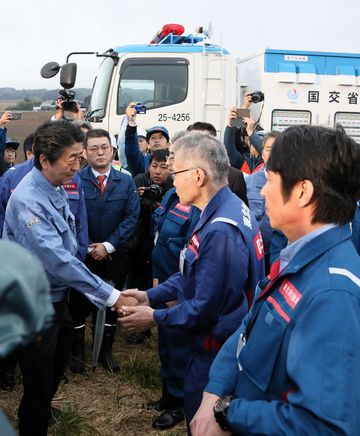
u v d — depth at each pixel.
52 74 5.67
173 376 3.05
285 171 1.28
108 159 3.85
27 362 2.49
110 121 6.75
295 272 1.27
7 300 0.62
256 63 7.18
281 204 1.32
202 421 1.46
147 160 5.12
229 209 2.12
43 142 2.50
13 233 2.55
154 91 6.81
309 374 1.13
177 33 7.50
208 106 6.87
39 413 2.58
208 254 2.05
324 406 1.10
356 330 1.13
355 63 7.07
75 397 3.49
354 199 1.28
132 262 4.43
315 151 1.25
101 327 3.74
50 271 2.49
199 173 2.13
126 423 3.21
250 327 1.41
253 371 1.33
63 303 2.71
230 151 5.12
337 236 1.27
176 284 2.47
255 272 2.14
